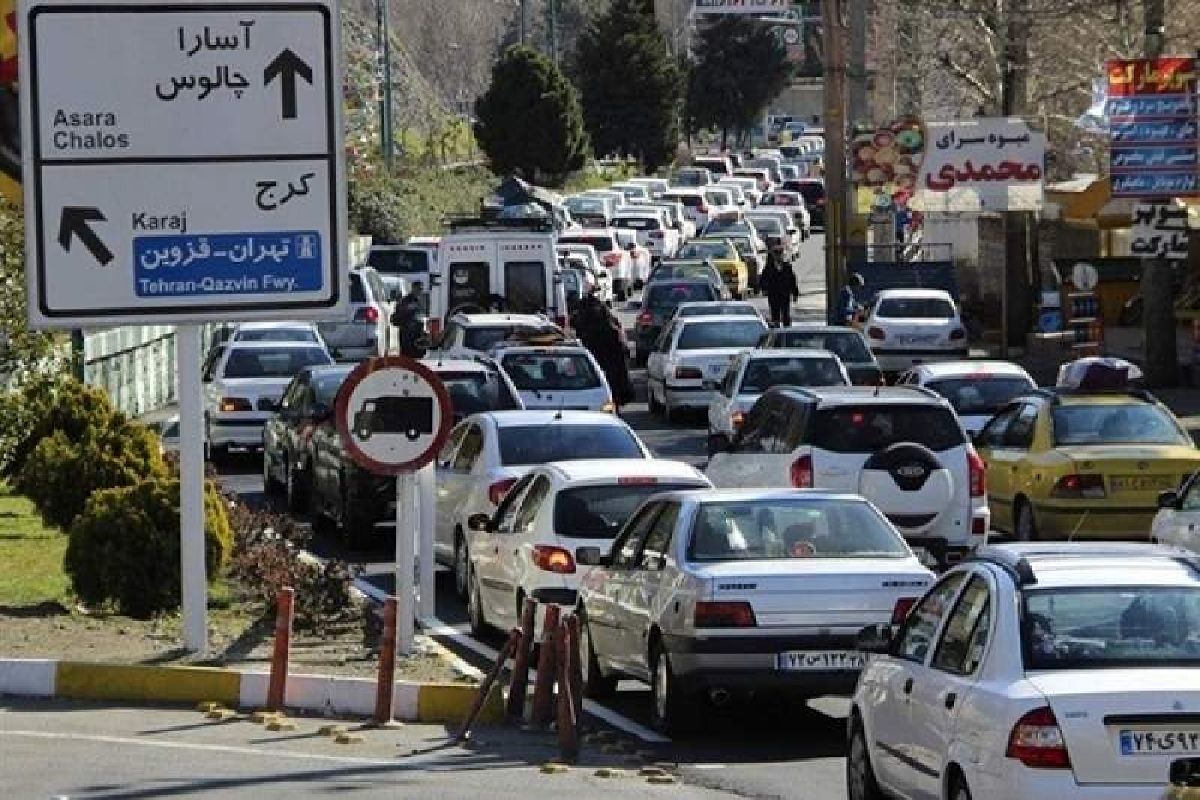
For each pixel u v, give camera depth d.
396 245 135.00
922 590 33.62
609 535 41.25
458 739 33.62
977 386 68.00
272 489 69.69
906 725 25.36
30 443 62.75
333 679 35.53
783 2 145.50
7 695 35.56
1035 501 54.16
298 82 37.16
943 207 113.00
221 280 36.94
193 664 37.22
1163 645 23.20
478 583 44.56
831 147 106.38
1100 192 110.00
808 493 36.03
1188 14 122.62
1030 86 133.12
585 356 75.19
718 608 33.19
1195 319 101.00
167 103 36.59
